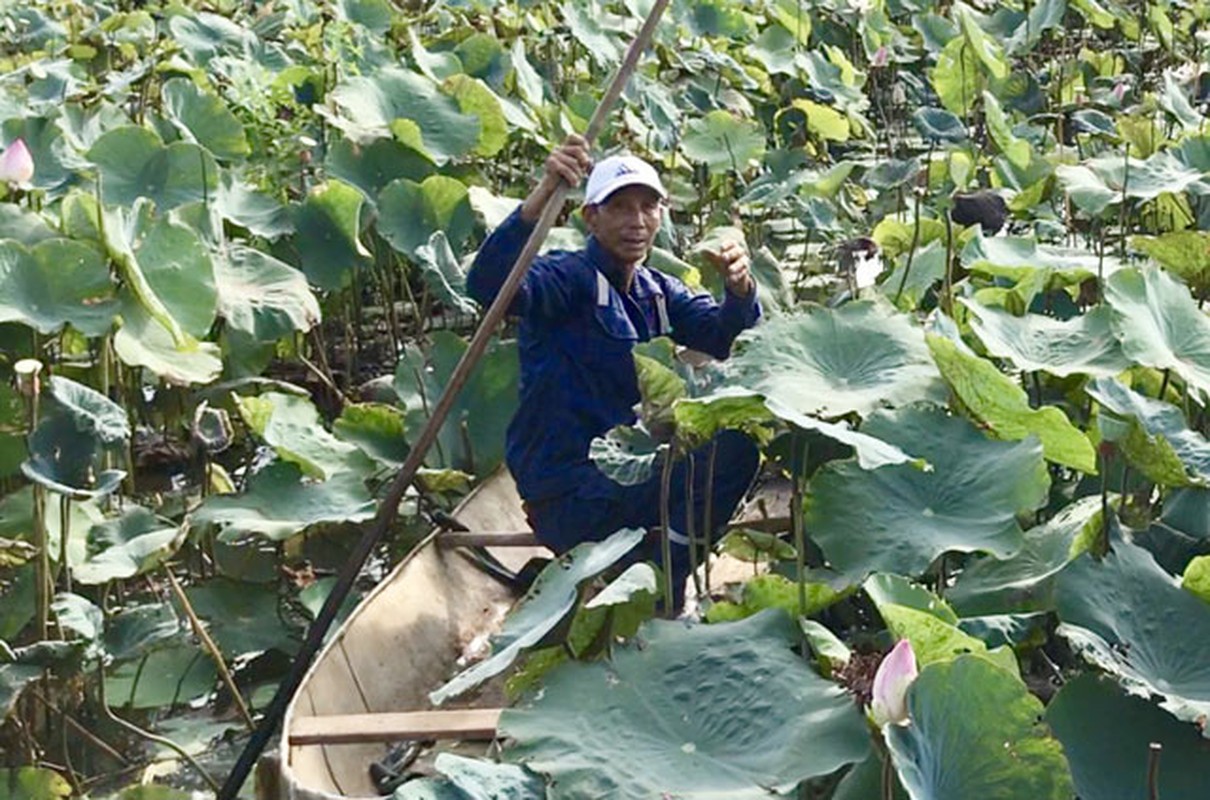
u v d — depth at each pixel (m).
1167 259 6.10
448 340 6.64
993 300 5.71
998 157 9.09
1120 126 8.70
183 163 7.20
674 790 3.50
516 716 3.71
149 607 5.17
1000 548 4.21
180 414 7.04
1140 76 12.59
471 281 5.46
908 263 6.55
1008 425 4.59
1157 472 4.41
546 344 5.48
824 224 8.50
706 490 4.96
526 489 5.51
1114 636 3.89
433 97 8.48
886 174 8.00
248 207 7.55
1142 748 3.70
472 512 6.17
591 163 5.51
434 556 5.73
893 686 3.21
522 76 9.73
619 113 9.91
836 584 4.24
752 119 10.84
